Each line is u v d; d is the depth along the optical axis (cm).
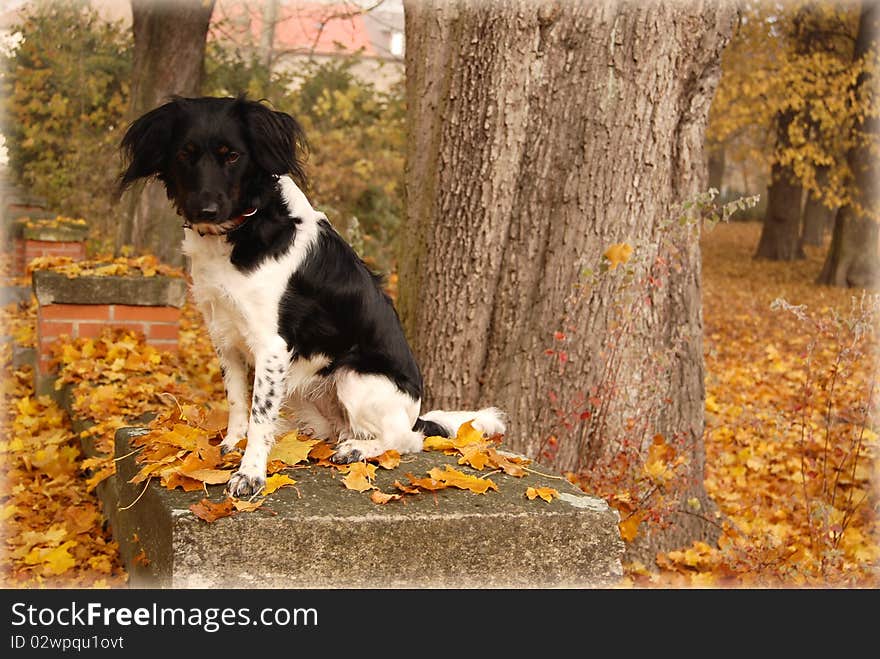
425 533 290
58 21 1467
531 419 446
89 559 400
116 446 400
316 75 1380
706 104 451
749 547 457
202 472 312
